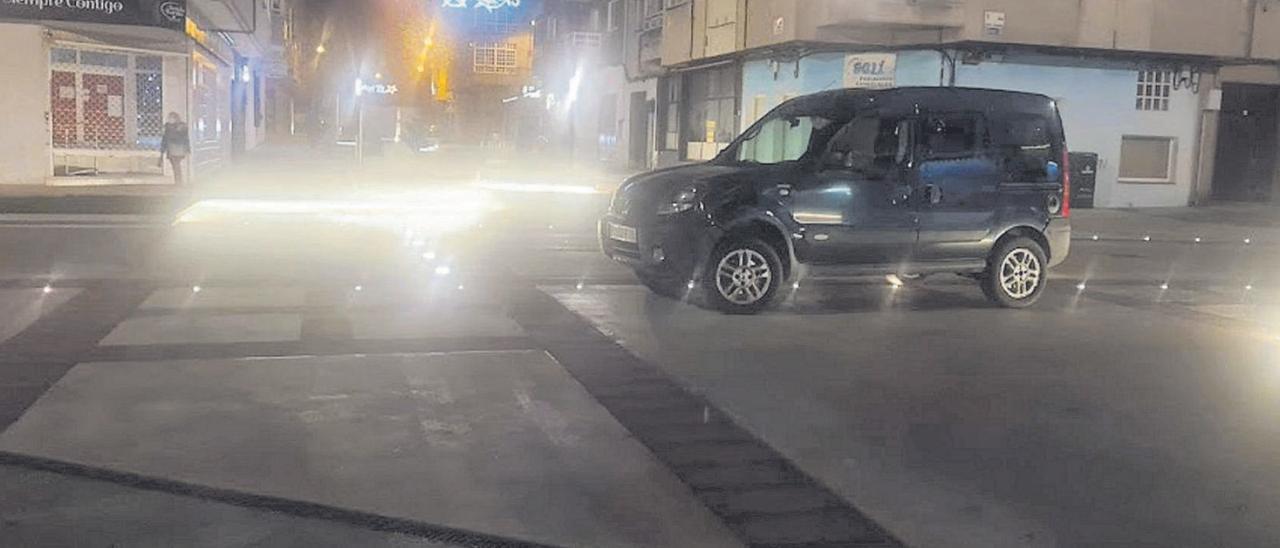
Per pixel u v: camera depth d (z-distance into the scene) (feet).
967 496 16.87
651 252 32.17
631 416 20.79
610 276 39.27
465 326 29.07
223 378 22.63
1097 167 83.25
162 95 79.36
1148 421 21.49
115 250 43.37
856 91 34.35
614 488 16.70
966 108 34.45
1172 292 40.24
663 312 32.30
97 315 29.37
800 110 34.47
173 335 26.89
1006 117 34.86
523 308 32.14
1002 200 34.50
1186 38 79.71
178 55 79.10
